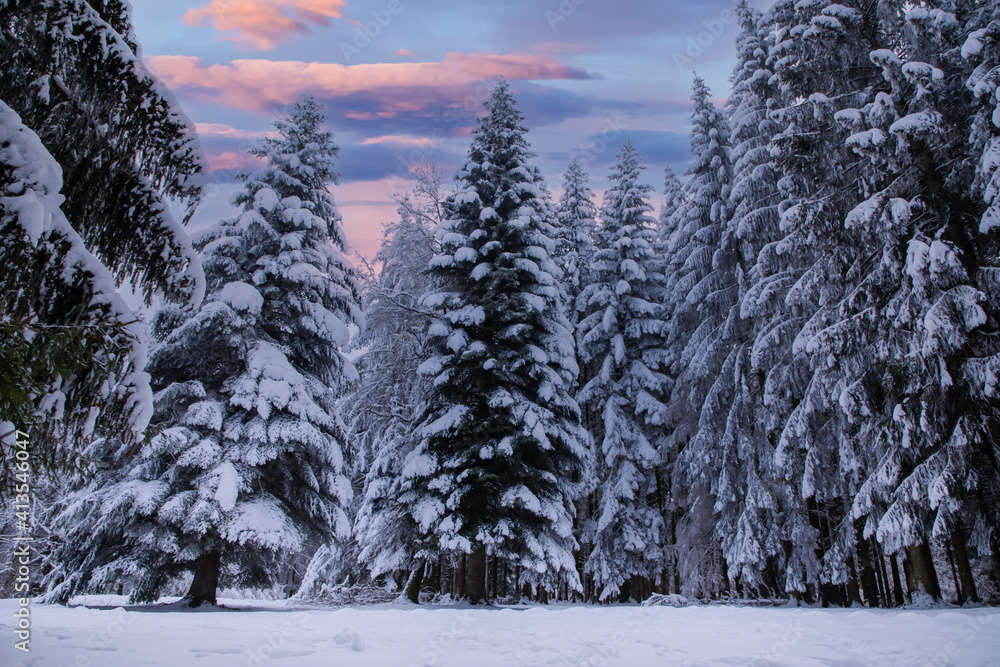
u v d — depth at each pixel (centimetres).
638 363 2642
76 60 567
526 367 1948
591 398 2678
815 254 1794
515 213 2077
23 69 552
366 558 1902
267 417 1565
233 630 777
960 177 1424
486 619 1052
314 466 1714
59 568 1479
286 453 1667
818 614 1067
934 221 1453
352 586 1972
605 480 2531
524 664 564
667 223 3175
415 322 2217
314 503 1667
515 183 2120
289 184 1883
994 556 1333
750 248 2223
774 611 1196
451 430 1827
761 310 1977
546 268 2058
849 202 1673
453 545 1627
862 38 1650
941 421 1350
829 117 1645
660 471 2653
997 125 1182
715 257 2377
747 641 700
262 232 1773
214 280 1733
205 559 1515
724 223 2444
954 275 1296
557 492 1886
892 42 1639
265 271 1730
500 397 1792
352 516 2295
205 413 1528
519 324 1903
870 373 1517
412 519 1809
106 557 1469
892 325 1434
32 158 467
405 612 1249
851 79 1681
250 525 1462
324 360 1864
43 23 545
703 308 2422
